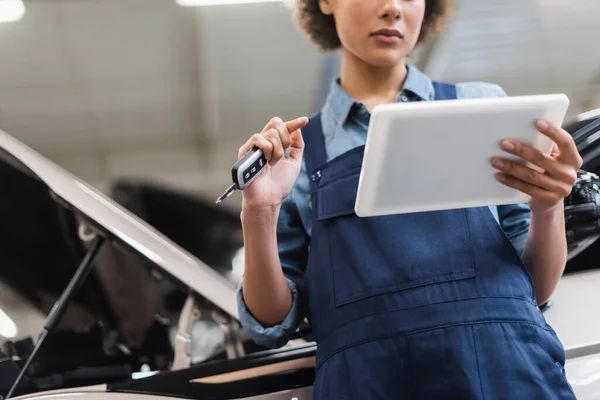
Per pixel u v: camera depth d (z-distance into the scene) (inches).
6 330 73.2
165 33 200.2
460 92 44.0
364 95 44.1
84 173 213.5
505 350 34.3
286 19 195.8
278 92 209.9
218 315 58.1
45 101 206.7
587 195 52.2
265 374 46.3
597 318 48.5
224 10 194.7
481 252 36.7
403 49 41.2
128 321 73.7
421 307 35.3
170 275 58.1
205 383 46.7
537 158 32.6
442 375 34.2
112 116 212.7
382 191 33.6
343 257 37.9
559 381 34.5
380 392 34.6
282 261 44.6
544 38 173.6
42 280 75.5
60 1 192.1
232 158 219.8
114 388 47.8
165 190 190.9
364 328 35.8
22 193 68.7
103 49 202.1
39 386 60.4
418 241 36.9
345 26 41.5
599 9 176.7
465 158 33.1
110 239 59.7
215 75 206.7
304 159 43.1
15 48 197.6
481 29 169.3
